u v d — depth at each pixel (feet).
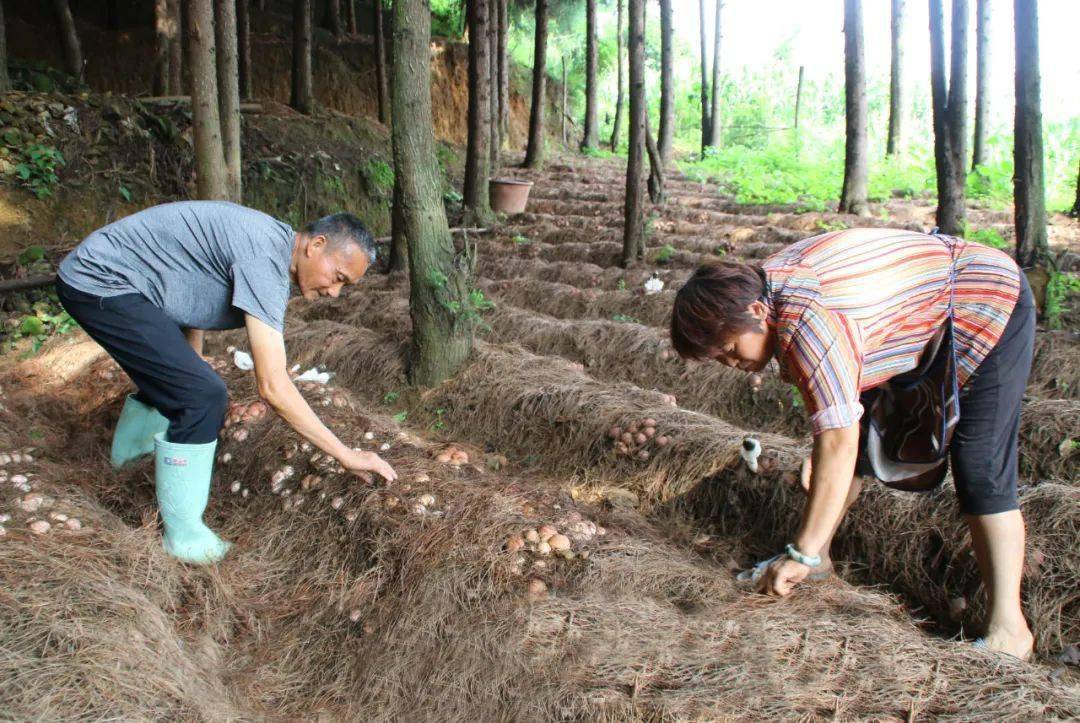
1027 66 17.71
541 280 25.09
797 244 7.30
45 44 37.68
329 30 50.85
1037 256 18.22
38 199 22.08
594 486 12.55
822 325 6.56
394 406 15.79
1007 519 7.82
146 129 25.66
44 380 16.03
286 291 8.96
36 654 7.33
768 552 10.71
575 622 8.29
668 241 28.86
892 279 6.95
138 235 8.91
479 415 14.79
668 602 8.93
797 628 8.20
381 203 33.47
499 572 9.02
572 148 67.10
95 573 8.64
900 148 49.98
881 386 8.04
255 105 32.48
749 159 56.13
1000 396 7.48
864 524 10.21
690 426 12.55
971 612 9.10
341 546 10.16
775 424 15.35
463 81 55.52
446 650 8.32
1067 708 7.00
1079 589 8.84
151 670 7.61
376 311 20.67
